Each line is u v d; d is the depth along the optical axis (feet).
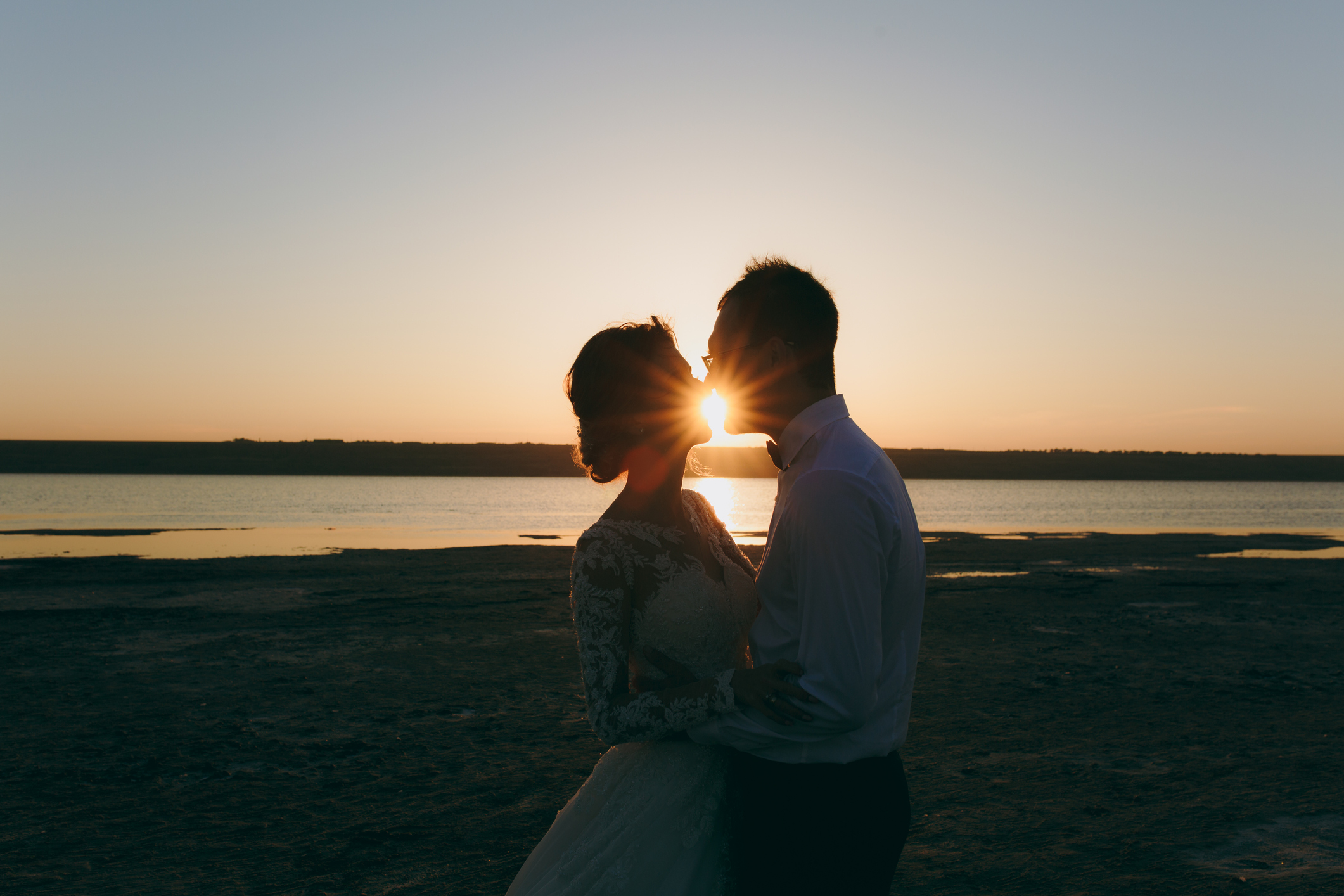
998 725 23.72
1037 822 16.25
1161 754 20.90
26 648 35.55
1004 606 49.80
